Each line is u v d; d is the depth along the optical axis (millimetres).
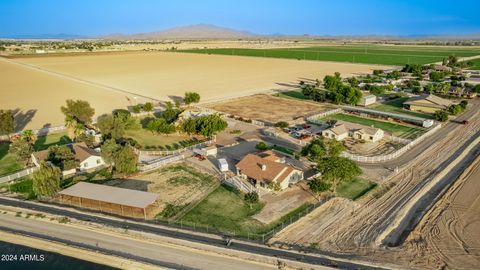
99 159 72562
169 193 60500
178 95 140375
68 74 190000
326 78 148500
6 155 78438
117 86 157500
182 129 89688
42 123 101000
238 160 73688
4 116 85125
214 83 168000
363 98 123125
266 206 55812
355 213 53812
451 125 99500
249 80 177125
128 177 66812
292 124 99812
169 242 46719
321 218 52562
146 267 42156
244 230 49500
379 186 62344
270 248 45312
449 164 71062
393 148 80562
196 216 53250
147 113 113000
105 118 85812
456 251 44469
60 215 53969
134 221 52188
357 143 84125
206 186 62812
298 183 63281
